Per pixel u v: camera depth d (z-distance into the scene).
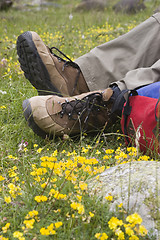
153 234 1.49
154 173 1.72
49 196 1.71
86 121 2.45
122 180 1.75
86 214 1.57
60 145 2.48
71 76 2.78
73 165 1.82
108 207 1.62
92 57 2.81
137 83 2.44
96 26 7.50
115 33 6.52
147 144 2.10
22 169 2.09
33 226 1.49
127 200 1.62
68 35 6.45
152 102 2.12
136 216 1.35
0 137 2.55
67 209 1.61
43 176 1.93
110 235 1.50
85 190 1.71
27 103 2.41
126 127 2.27
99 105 2.45
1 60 4.23
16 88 3.51
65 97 2.60
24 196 1.76
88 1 11.65
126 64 2.77
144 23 2.81
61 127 2.42
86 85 2.82
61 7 13.71
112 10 10.56
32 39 2.71
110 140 2.58
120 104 2.37
